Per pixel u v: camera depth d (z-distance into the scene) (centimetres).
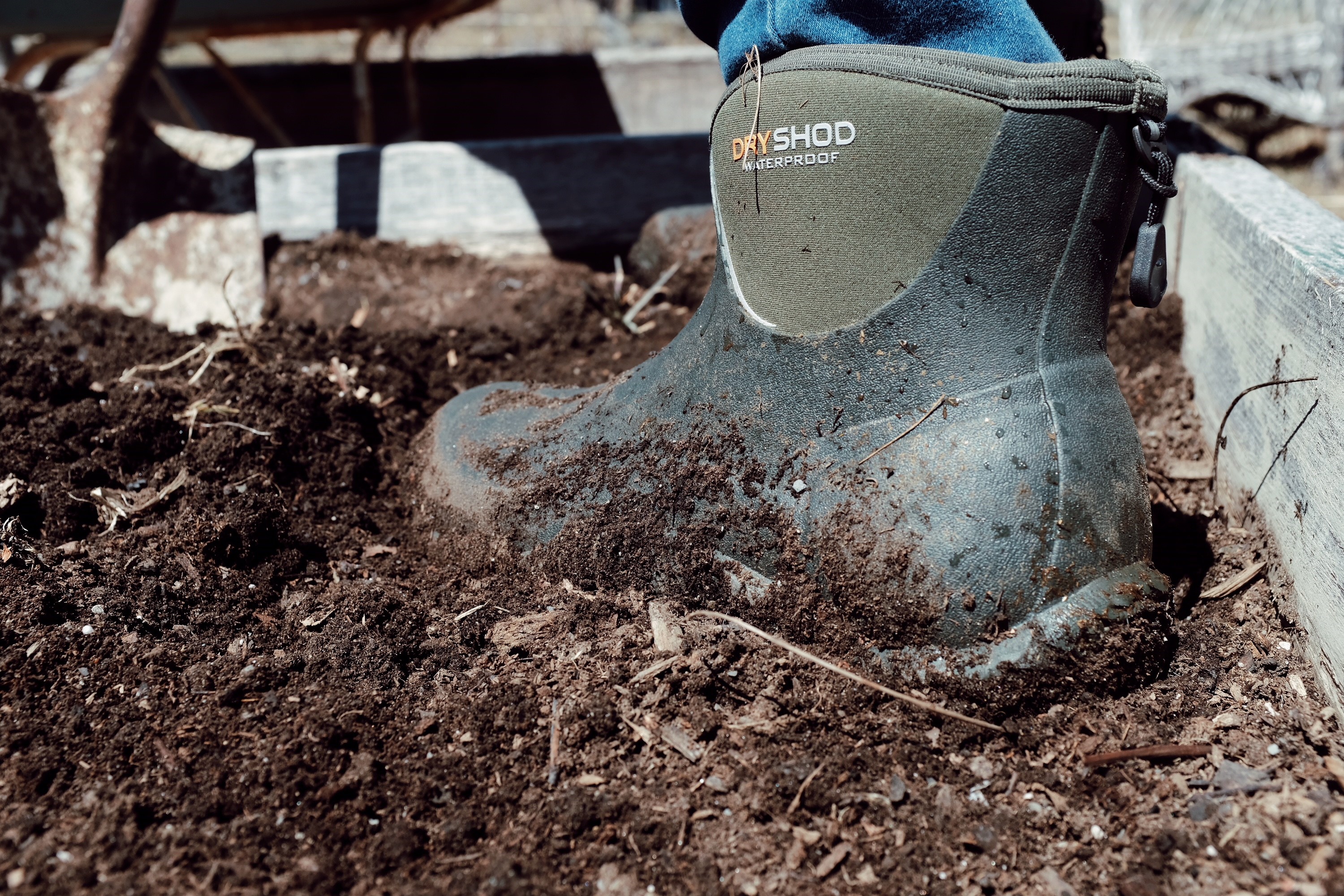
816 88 118
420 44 575
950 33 120
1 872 95
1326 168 560
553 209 276
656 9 853
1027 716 115
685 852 102
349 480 165
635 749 114
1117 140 113
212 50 374
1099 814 105
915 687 117
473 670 127
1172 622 121
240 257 245
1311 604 122
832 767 110
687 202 279
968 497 115
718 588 129
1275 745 111
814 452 125
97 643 123
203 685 120
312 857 99
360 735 114
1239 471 153
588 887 98
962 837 103
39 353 185
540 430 153
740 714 117
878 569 119
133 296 241
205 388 177
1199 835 101
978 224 115
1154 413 192
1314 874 94
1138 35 595
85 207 242
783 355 127
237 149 253
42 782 104
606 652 125
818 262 123
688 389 138
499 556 143
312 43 748
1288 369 138
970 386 118
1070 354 119
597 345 232
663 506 133
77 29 340
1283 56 562
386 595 138
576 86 446
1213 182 192
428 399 205
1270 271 150
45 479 150
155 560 137
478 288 249
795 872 100
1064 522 114
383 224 272
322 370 186
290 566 143
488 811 106
